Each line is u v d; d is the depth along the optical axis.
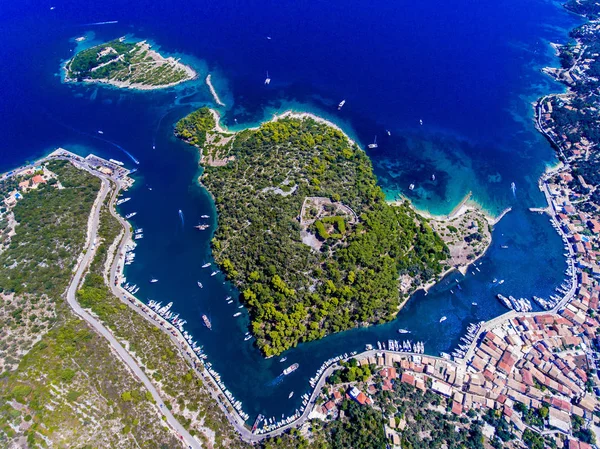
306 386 161.88
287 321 171.50
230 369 166.38
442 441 144.62
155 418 141.88
